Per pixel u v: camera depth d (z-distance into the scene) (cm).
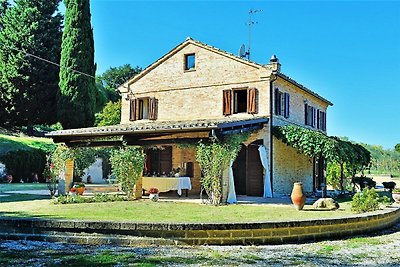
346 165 2170
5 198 1595
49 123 3381
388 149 5047
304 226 920
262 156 1891
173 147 2148
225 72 2066
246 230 859
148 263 654
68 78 3000
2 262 645
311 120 2534
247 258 720
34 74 3225
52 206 1280
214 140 1459
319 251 807
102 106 4097
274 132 1930
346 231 1008
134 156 1586
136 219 966
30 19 3319
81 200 1438
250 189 1973
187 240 833
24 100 3212
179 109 2177
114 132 1576
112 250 762
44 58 3278
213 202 1455
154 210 1196
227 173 1509
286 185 2097
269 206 1399
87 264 641
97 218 956
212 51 2111
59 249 764
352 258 745
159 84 2258
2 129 3406
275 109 1988
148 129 1502
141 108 2341
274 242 879
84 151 1977
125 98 2370
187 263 664
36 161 2709
